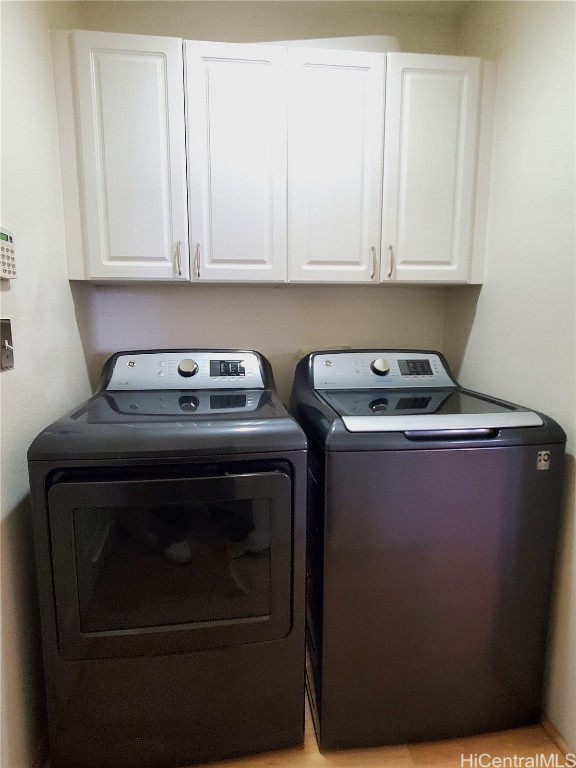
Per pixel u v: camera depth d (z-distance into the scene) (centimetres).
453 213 161
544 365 134
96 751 115
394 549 119
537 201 136
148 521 109
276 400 140
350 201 156
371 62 150
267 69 146
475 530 121
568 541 126
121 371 157
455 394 157
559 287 128
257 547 113
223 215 151
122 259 148
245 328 189
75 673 111
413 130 155
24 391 117
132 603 112
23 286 116
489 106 157
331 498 115
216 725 119
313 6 172
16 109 113
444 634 125
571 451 124
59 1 143
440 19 179
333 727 125
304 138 151
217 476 106
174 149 145
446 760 125
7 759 105
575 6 120
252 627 115
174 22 168
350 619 120
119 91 141
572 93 122
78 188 144
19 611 113
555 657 131
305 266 157
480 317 169
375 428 115
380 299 195
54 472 103
